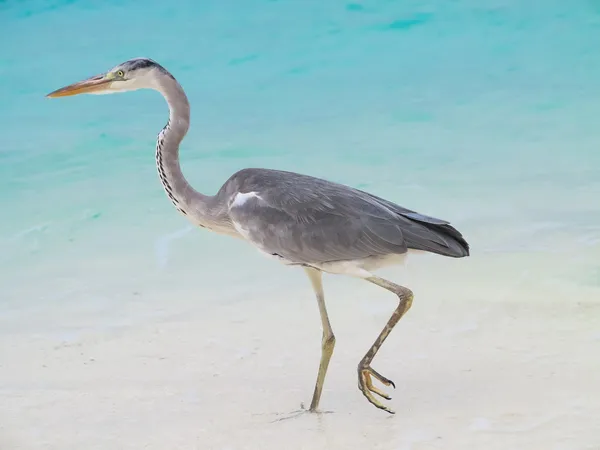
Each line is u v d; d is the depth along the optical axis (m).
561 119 20.59
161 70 10.00
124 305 12.50
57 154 19.25
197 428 9.03
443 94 22.64
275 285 13.11
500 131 20.06
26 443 8.80
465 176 17.39
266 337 11.33
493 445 8.38
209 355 10.84
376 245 9.23
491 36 26.06
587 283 12.38
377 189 16.81
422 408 9.25
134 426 9.11
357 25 26.97
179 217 16.00
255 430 8.94
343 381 10.07
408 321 11.59
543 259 13.32
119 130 20.70
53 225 15.63
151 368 10.52
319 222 9.31
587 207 15.53
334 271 9.47
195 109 22.22
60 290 13.08
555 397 9.30
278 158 18.77
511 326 11.20
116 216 16.03
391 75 24.14
